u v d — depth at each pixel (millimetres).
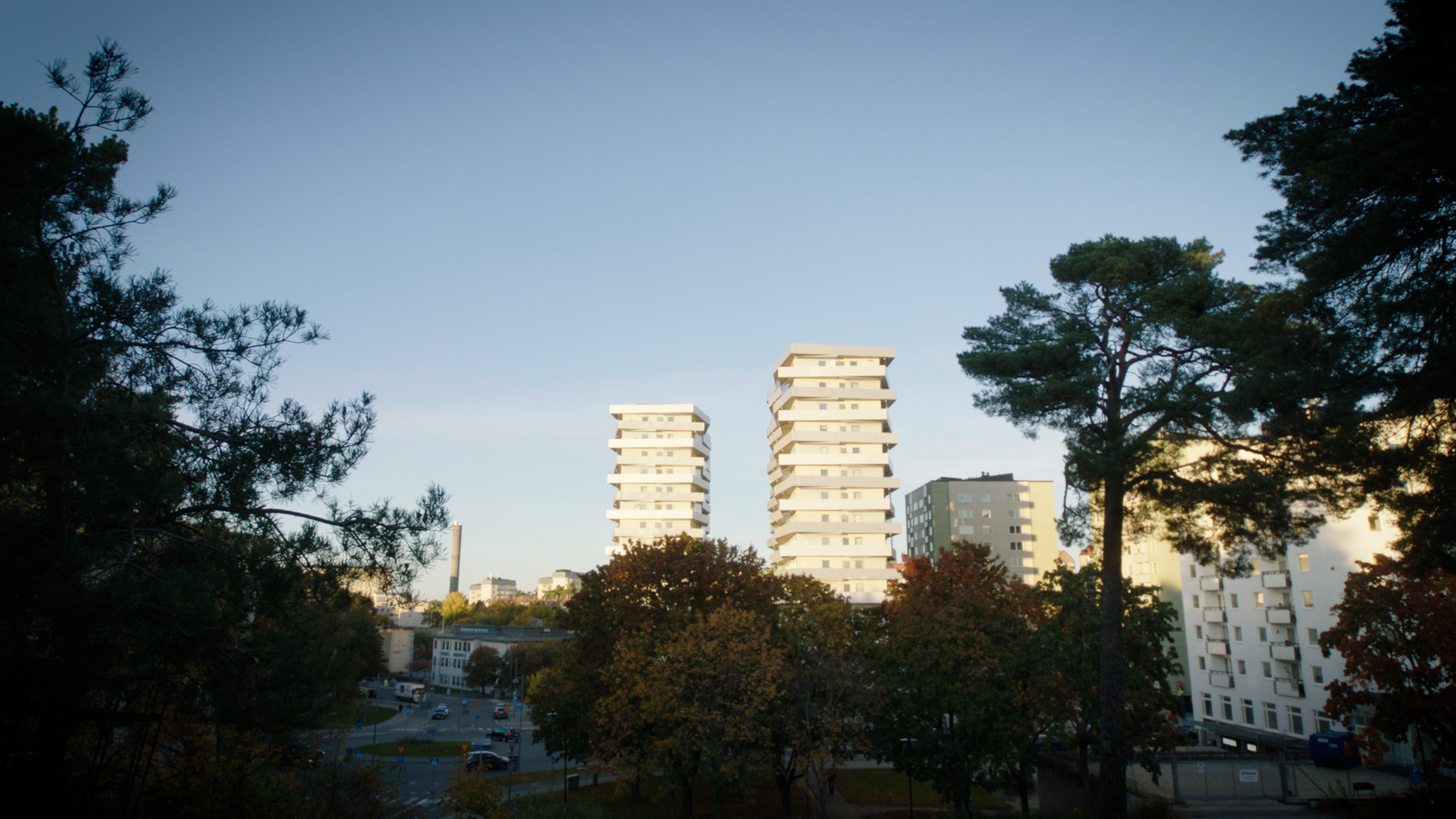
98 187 13844
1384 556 30531
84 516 12125
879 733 31734
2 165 11766
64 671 11031
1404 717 28938
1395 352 15531
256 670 13664
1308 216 16016
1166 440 21734
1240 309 20734
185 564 13469
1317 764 38625
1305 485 20453
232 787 14727
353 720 76062
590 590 39219
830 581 78938
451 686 122938
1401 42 14484
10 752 11344
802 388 86125
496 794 22922
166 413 13320
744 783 31547
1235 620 54688
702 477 106688
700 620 33594
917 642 32438
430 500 14766
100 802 13648
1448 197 13680
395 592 14711
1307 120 16391
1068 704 30953
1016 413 22906
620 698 32969
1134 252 23234
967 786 29656
